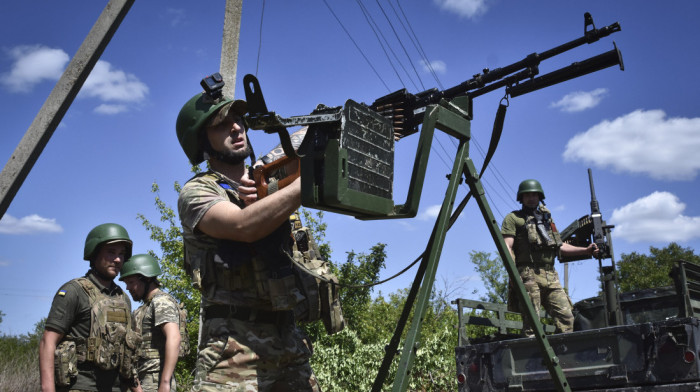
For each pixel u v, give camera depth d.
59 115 6.68
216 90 3.07
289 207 2.64
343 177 2.57
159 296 6.09
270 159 3.06
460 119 3.39
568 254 7.19
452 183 3.32
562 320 7.09
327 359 11.24
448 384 11.15
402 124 4.29
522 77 4.85
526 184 7.16
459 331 6.23
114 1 6.85
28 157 6.55
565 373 5.12
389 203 2.86
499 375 5.57
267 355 2.87
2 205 6.44
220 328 2.85
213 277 2.85
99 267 4.59
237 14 8.68
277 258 2.86
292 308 2.96
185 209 2.87
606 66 4.31
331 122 2.62
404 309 3.26
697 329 4.56
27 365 10.97
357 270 14.84
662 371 4.62
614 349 4.90
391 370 10.98
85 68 6.77
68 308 4.27
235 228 2.69
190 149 3.13
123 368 4.47
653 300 5.48
